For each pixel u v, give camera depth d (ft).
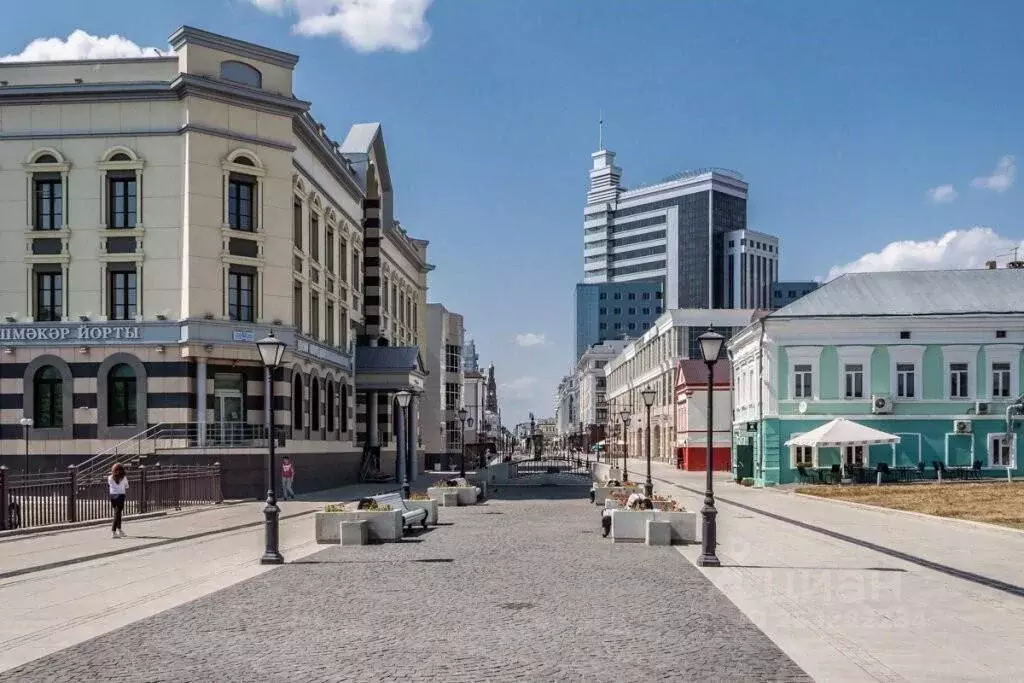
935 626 38.17
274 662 32.24
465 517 99.55
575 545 69.92
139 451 123.34
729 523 88.07
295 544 71.56
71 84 128.67
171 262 127.54
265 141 133.69
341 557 62.75
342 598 45.47
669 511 71.67
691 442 242.99
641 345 349.20
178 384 125.90
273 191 134.41
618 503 83.51
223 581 51.67
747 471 180.24
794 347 160.56
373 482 182.09
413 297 262.67
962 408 158.10
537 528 85.30
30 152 129.29
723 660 32.24
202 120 128.47
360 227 192.65
